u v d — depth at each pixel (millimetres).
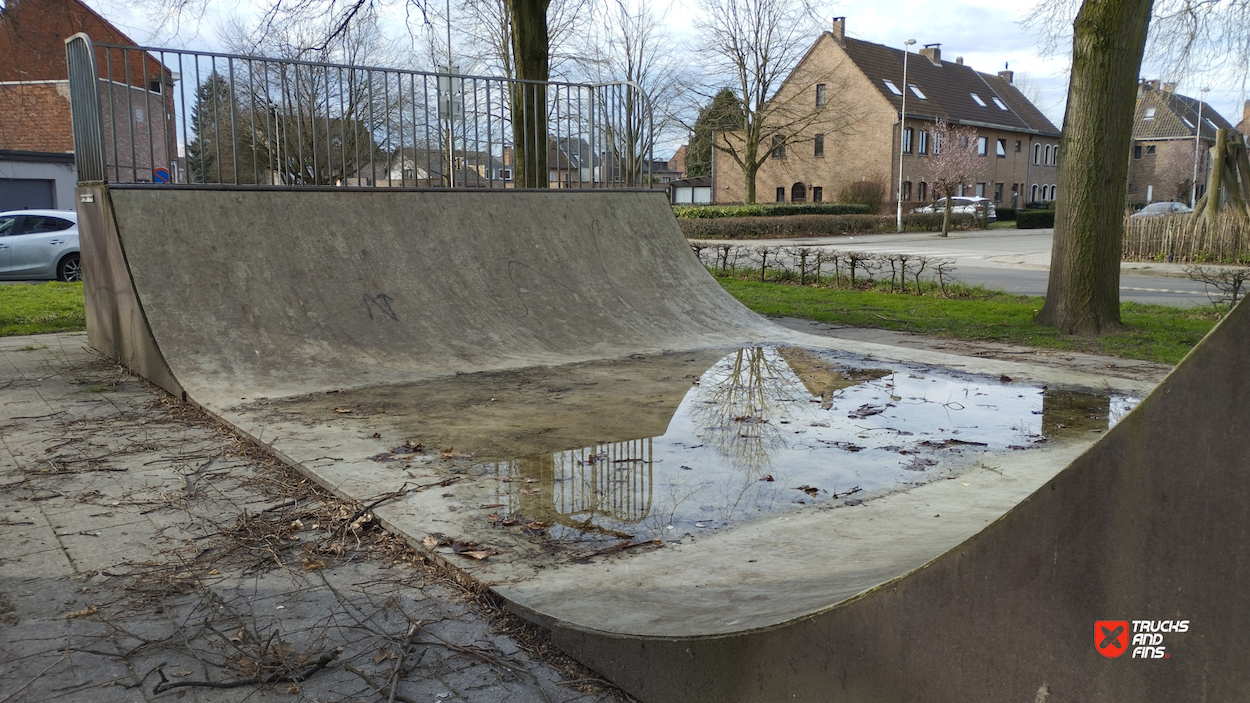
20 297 11023
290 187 6988
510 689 2291
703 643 2102
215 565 3041
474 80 8453
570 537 3285
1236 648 1222
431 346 6691
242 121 14773
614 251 8695
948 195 31078
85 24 11898
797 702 1923
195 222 6465
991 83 54250
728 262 18656
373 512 3494
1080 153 8219
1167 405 1292
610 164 9914
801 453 4465
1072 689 1428
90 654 2408
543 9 11508
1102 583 1379
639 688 2264
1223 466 1231
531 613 2600
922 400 5691
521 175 11555
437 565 3061
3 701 2168
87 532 3324
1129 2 7758
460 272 7465
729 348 7684
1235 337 1213
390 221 7387
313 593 2834
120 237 6148
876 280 14125
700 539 3279
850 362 7070
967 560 1580
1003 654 1528
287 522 3471
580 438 4711
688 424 5047
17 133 22953
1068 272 8484
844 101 40500
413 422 5004
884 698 1748
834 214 36656
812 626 1884
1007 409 5434
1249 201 17547
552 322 7516
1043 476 4051
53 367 6637
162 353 5707
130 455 4383
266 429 4762
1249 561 1204
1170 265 17375
